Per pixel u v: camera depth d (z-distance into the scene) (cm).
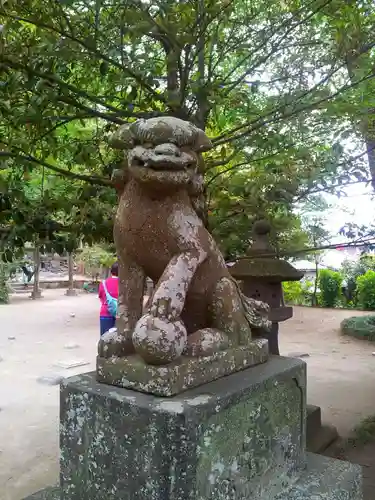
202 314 176
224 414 147
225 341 168
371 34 267
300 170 281
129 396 145
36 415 386
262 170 305
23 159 235
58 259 1931
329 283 1073
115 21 226
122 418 142
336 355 613
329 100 246
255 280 316
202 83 239
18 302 1197
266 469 167
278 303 326
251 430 160
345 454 314
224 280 173
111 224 251
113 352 160
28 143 244
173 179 149
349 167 274
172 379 144
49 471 293
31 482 279
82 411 152
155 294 151
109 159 299
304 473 190
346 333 748
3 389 452
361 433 340
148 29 214
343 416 384
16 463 304
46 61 220
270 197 263
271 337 329
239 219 290
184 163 150
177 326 147
